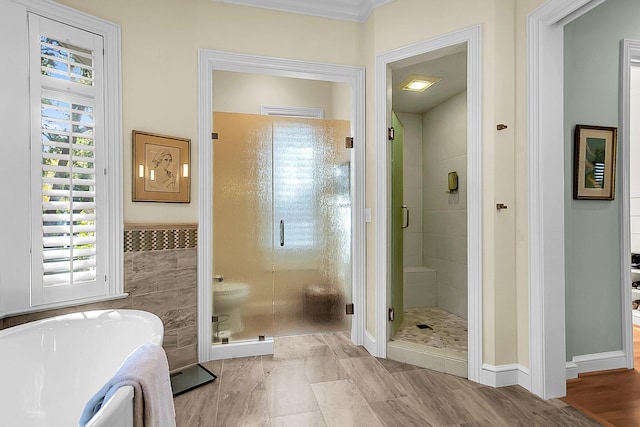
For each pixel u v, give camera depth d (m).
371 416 1.81
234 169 2.68
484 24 2.13
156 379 1.13
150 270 2.24
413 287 3.81
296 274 2.85
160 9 2.31
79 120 2.01
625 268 2.35
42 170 1.85
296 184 2.82
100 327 1.71
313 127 2.85
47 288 1.87
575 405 1.91
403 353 2.47
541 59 1.96
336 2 2.63
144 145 2.22
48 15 1.88
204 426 1.72
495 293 2.11
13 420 1.46
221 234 2.64
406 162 4.20
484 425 1.73
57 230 1.89
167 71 2.33
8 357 1.48
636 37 2.36
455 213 3.55
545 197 1.97
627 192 2.34
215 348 2.51
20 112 1.78
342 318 2.95
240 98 3.84
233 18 2.52
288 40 2.62
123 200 2.16
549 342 1.97
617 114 2.33
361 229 2.73
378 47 2.55
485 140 2.13
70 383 1.62
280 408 1.88
